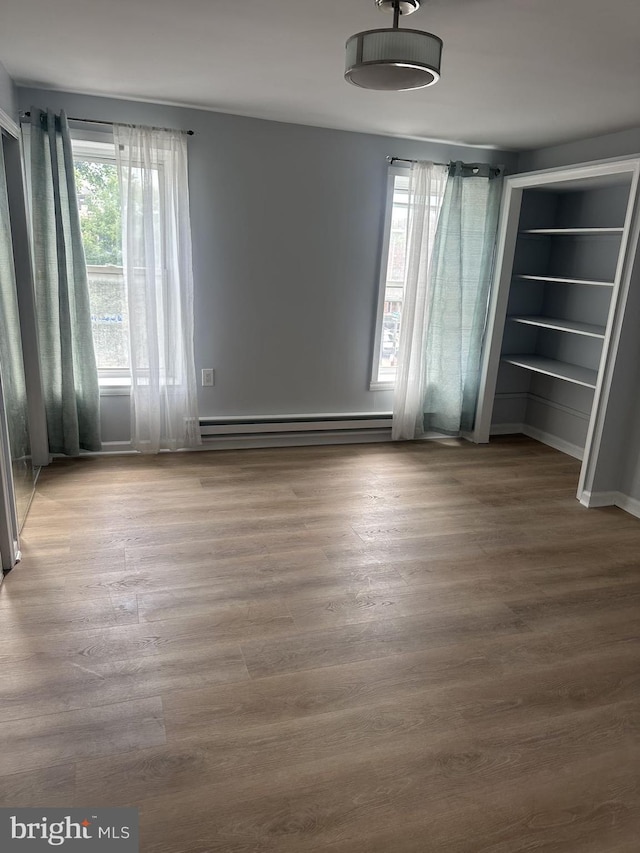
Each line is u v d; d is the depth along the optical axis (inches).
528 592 109.3
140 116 147.6
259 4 85.9
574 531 135.0
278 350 176.4
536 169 181.3
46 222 142.5
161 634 91.8
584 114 136.9
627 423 144.6
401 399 186.1
